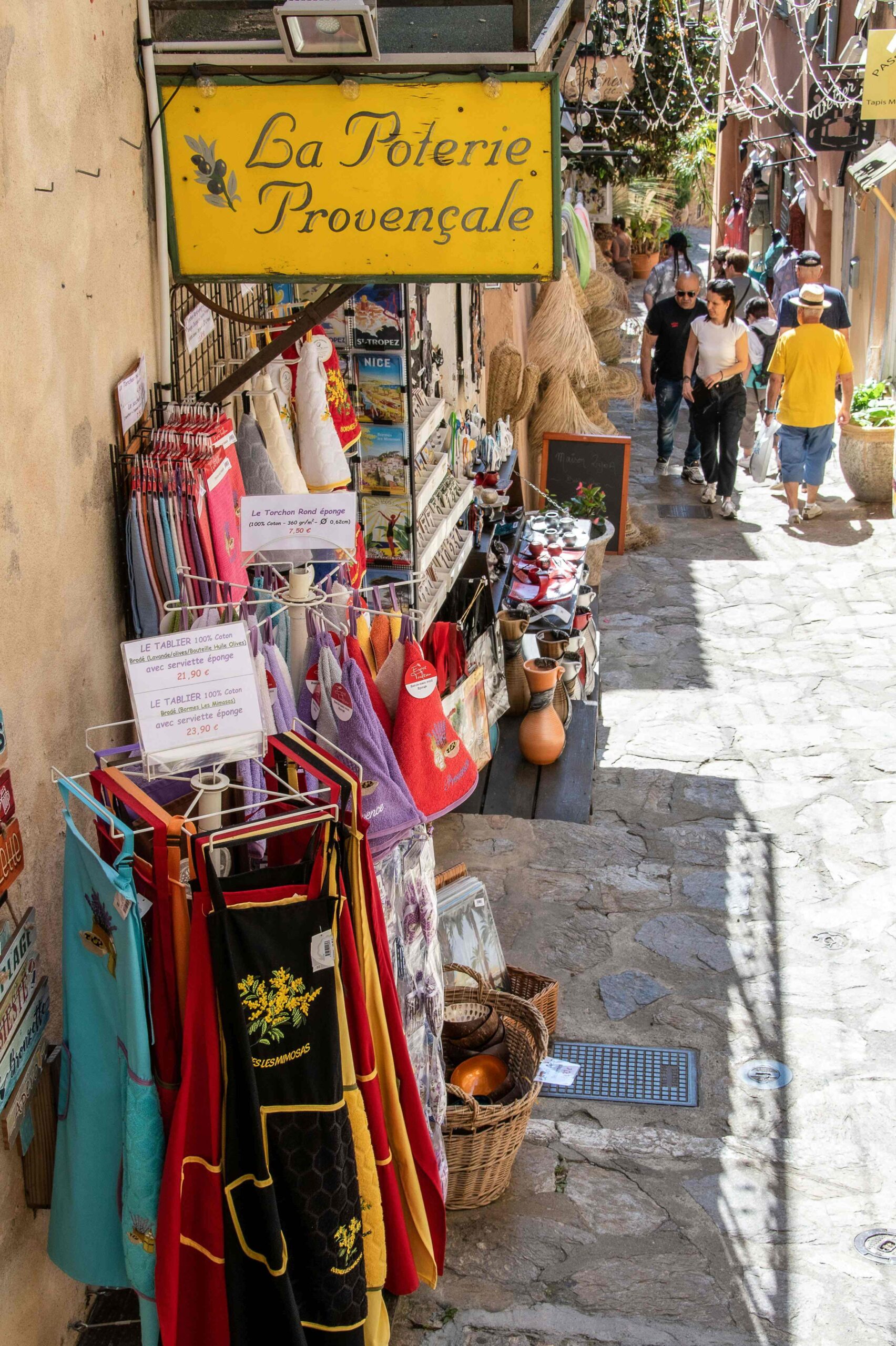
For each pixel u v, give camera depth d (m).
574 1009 4.37
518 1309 3.20
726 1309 3.20
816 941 4.72
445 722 3.40
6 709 2.51
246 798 2.74
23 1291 2.63
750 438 11.52
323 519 3.09
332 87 3.02
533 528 7.29
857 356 12.96
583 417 9.66
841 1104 3.91
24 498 2.60
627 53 12.28
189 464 3.06
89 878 2.36
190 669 2.48
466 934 4.16
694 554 9.16
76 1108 2.52
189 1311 2.50
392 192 3.09
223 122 3.09
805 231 16.11
